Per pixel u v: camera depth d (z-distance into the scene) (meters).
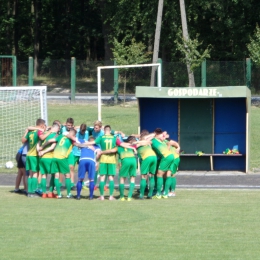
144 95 43.41
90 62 94.50
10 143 53.34
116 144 34.00
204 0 99.62
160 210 31.00
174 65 83.56
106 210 31.00
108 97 85.12
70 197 34.97
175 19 101.69
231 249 23.77
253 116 69.38
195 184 39.91
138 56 85.44
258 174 44.22
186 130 46.84
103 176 34.25
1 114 58.31
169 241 24.95
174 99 46.66
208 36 112.62
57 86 94.25
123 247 24.05
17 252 23.41
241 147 46.53
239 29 104.62
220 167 47.06
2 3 137.00
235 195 35.53
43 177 34.81
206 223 28.05
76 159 38.66
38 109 58.38
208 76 81.94
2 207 31.88
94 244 24.52
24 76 87.25
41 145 35.03
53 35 154.38
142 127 46.84
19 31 150.38
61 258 22.59
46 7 148.88
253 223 28.06
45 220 28.67
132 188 34.09
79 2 148.50
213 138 46.66
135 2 103.81
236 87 42.59
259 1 103.62
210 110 46.62
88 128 39.72
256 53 81.06
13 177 43.06
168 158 34.47
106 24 111.69
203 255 22.92
